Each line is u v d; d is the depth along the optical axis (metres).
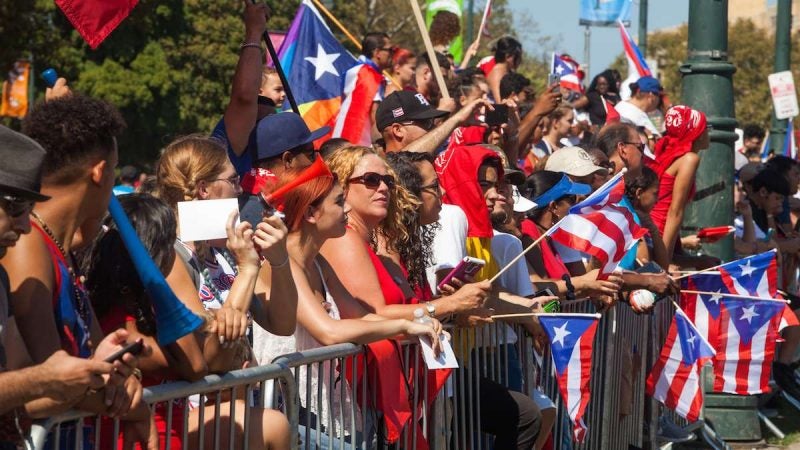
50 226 4.55
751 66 84.62
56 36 36.72
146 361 4.96
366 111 11.64
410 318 6.62
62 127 4.51
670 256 12.19
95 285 5.00
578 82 18.12
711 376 13.13
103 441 4.73
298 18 11.84
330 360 6.13
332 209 6.27
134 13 40.97
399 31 61.66
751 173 16.88
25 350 4.27
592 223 8.98
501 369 8.37
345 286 6.65
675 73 85.50
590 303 9.98
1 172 3.94
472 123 10.04
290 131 7.57
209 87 49.47
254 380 5.33
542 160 11.04
